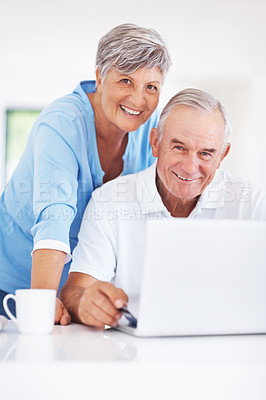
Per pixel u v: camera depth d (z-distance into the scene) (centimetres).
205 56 512
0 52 495
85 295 106
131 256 152
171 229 91
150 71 155
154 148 155
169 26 442
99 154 172
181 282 93
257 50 494
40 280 125
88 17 424
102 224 151
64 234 131
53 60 518
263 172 553
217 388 74
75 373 72
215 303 95
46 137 151
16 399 72
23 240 177
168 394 73
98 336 97
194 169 147
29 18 426
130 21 434
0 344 87
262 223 94
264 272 96
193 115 145
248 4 405
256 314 97
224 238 93
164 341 92
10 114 576
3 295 178
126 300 103
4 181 573
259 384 75
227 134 152
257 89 561
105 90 159
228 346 88
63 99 165
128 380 72
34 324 97
